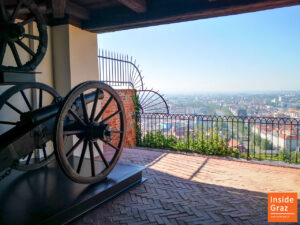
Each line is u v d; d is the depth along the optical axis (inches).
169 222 106.7
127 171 146.9
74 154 192.2
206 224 105.3
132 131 294.0
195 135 249.3
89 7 187.3
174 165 191.0
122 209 117.7
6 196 109.5
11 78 113.7
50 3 149.1
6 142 97.3
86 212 111.5
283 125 218.1
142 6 163.6
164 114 270.1
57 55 192.9
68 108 104.3
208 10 155.0
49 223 93.3
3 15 114.8
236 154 223.9
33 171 144.1
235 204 124.0
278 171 176.6
